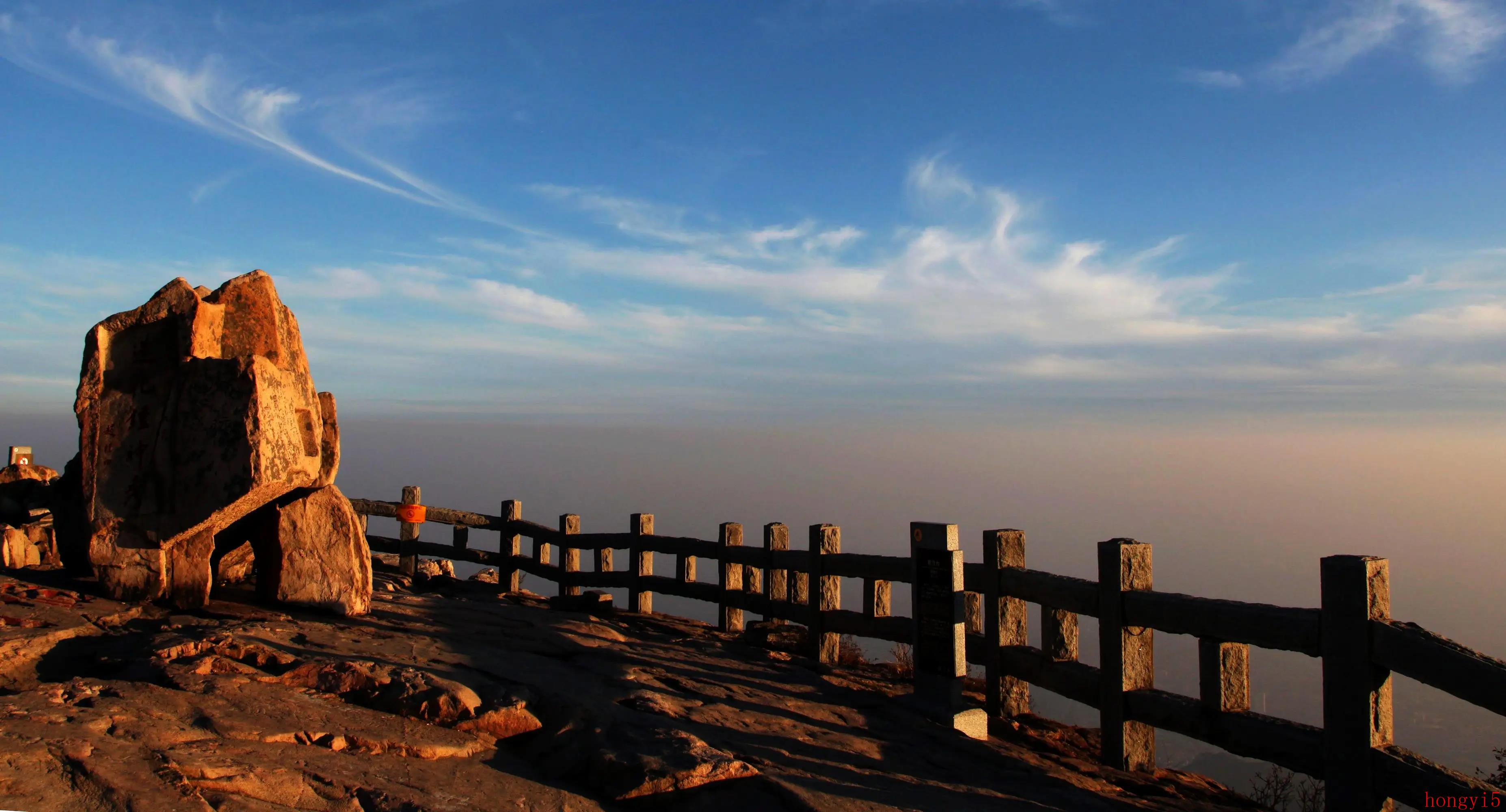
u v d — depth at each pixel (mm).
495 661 7188
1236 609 6094
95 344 7879
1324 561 5566
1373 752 5266
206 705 5141
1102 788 6543
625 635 9805
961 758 6801
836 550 9875
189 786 4105
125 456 7805
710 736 6176
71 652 6336
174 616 7477
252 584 9305
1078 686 7336
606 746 5508
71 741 4297
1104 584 7094
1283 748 5785
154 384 7934
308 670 5980
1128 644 6949
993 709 8273
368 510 15289
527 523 14312
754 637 10359
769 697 7695
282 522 8336
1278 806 6680
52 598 7379
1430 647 4953
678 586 12211
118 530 7672
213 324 8234
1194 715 6398
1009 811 5711
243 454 7539
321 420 8719
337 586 8336
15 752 4102
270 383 7871
